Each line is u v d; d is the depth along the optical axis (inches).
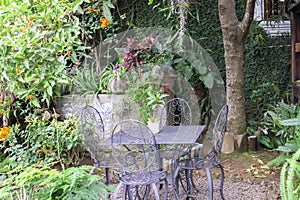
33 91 110.4
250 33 188.7
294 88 163.2
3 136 121.4
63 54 115.4
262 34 188.5
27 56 102.2
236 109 158.6
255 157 151.0
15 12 103.4
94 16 177.8
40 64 104.9
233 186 124.5
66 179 65.8
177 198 103.0
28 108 133.4
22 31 102.3
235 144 157.5
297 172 81.0
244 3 187.2
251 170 137.2
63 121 142.6
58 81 108.3
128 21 201.3
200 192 114.1
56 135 130.5
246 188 121.7
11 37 102.1
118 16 203.2
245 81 193.5
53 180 67.2
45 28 106.2
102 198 67.1
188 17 193.8
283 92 186.7
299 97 151.8
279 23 185.9
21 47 100.3
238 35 150.8
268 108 185.3
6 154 143.6
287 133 146.5
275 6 185.3
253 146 157.5
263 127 172.6
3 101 123.6
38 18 103.5
